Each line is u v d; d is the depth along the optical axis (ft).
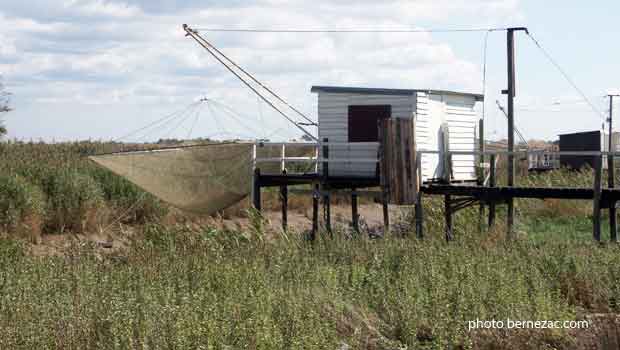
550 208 93.76
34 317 39.55
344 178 76.89
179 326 36.40
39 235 80.69
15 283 47.75
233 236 66.08
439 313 41.32
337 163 78.07
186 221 91.50
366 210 111.96
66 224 84.38
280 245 62.59
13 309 41.24
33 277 49.96
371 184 75.97
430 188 72.02
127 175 73.92
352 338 39.24
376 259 57.06
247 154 78.18
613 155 65.36
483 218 78.59
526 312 43.32
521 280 48.83
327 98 78.89
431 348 39.19
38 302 43.11
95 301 43.19
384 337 40.91
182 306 40.57
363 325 42.22
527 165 124.26
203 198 78.02
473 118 84.07
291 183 79.66
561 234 79.51
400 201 71.26
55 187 88.53
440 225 75.56
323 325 39.37
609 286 50.37
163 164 74.90
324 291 47.32
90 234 83.56
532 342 39.70
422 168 75.20
